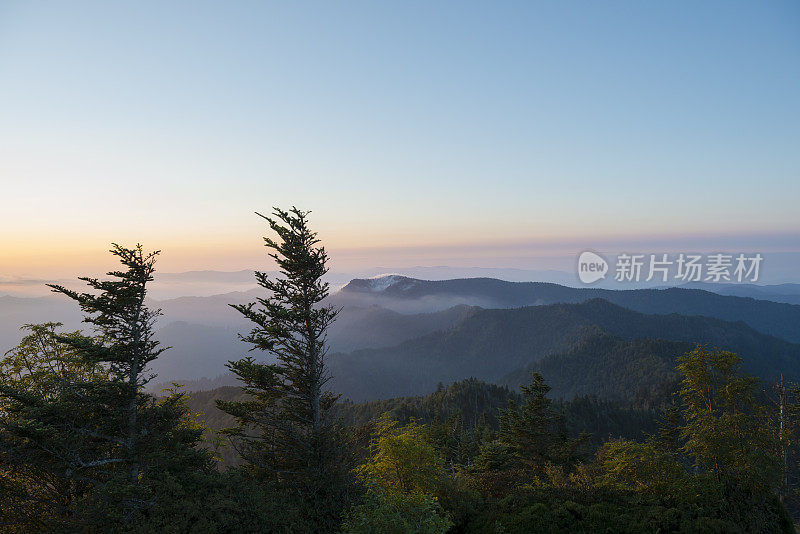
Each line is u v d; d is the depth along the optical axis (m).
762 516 17.88
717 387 20.73
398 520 12.39
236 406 19.12
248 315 18.66
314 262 19.66
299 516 14.73
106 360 15.48
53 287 14.70
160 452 14.77
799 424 31.11
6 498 14.00
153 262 16.38
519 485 21.83
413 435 20.12
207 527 12.22
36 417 13.48
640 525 15.61
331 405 20.47
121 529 11.73
